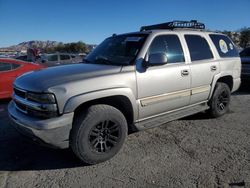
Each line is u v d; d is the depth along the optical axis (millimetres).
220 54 6062
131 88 4219
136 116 4398
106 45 5219
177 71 4898
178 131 5355
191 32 5547
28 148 4594
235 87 6523
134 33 5066
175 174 3697
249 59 9469
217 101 6008
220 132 5289
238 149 4480
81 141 3760
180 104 5109
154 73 4520
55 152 4434
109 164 4008
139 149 4504
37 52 20891
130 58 4465
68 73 3994
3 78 7879
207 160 4094
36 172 3826
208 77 5602
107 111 3941
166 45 4898
